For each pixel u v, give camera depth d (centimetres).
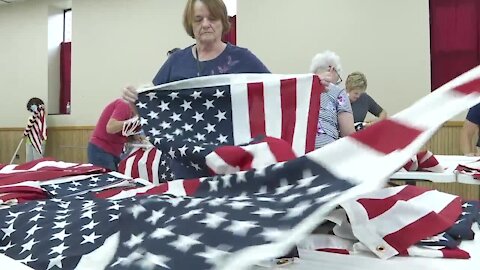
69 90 795
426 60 509
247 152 117
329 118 236
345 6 543
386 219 93
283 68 579
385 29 525
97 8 736
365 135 85
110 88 731
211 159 122
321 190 80
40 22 790
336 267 84
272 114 152
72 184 164
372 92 534
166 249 79
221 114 154
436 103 81
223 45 204
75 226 101
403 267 83
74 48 758
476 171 211
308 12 562
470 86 80
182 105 157
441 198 116
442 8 506
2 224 113
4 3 815
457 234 99
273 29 582
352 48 541
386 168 75
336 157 86
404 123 81
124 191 141
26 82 807
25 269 76
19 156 812
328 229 103
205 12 194
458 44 503
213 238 78
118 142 314
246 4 596
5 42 825
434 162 217
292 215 75
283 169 93
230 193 100
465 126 331
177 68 206
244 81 156
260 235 74
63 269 86
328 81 158
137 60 708
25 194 148
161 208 95
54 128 770
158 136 146
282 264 84
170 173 180
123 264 80
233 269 68
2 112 834
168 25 681
